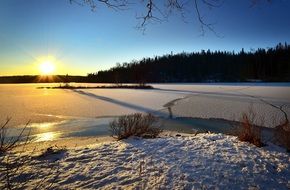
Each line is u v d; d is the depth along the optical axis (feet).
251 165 14.07
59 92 128.77
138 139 21.54
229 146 17.90
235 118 45.68
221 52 401.90
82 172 13.53
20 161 15.19
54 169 13.99
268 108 56.24
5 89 174.29
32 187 11.92
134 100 78.89
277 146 18.56
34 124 41.11
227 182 12.04
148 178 12.53
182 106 62.59
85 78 417.49
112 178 12.68
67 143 27.91
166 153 16.37
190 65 377.09
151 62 378.53
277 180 12.47
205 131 35.58
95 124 40.88
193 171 13.21
